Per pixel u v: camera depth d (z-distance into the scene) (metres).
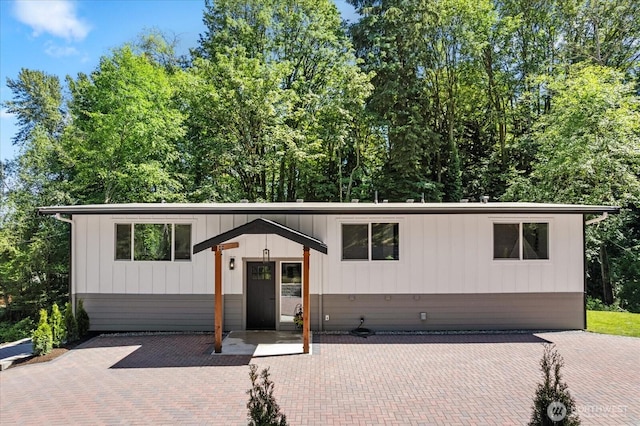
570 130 17.55
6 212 22.27
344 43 24.61
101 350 10.19
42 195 22.81
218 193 22.69
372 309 11.77
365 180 25.08
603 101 16.72
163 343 10.72
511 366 8.65
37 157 23.19
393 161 23.73
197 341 10.86
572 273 11.83
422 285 11.77
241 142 22.78
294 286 11.91
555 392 4.83
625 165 16.80
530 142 22.47
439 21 23.64
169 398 7.18
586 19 22.72
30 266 21.39
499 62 25.78
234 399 7.09
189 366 8.91
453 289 11.77
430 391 7.33
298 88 24.55
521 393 7.20
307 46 24.94
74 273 11.84
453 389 7.41
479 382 7.74
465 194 26.14
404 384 7.67
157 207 11.52
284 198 26.11
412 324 11.77
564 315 11.80
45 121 29.97
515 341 10.66
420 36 23.62
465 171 26.86
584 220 11.88
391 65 23.17
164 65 27.25
